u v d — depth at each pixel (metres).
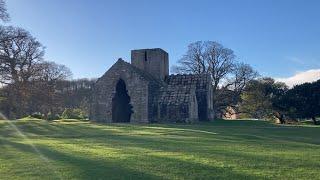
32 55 61.03
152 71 57.03
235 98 76.12
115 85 51.12
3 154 17.86
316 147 20.78
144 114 49.34
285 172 13.02
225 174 12.67
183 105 49.06
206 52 75.50
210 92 58.19
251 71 76.31
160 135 28.78
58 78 76.75
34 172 13.30
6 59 53.09
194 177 12.28
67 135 29.88
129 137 26.98
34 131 34.62
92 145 21.59
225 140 24.53
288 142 23.88
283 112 59.53
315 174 12.71
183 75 58.84
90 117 51.84
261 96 70.38
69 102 99.06
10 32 53.66
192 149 19.11
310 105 57.59
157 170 13.38
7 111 60.00
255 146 20.78
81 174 12.88
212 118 58.19
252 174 12.66
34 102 63.50
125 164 14.54
